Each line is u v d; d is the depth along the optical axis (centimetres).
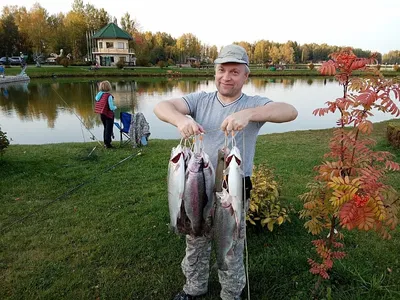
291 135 1146
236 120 209
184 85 3925
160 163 750
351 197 223
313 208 277
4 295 323
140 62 6975
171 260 375
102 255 386
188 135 217
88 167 719
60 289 331
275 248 391
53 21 7369
